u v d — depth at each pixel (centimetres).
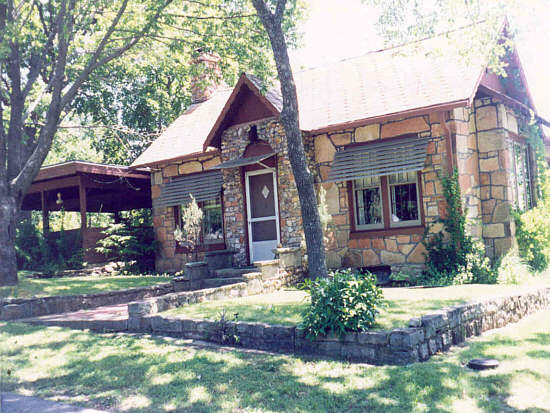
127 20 1479
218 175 1572
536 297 980
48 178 1730
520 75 1444
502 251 1239
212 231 1599
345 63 1639
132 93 2569
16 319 995
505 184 1245
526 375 509
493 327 795
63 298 1079
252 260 1410
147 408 482
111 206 2464
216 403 484
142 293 1243
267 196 1384
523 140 1477
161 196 1664
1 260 1207
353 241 1281
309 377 546
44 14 1569
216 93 2027
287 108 906
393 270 1216
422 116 1191
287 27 1290
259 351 680
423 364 566
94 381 567
